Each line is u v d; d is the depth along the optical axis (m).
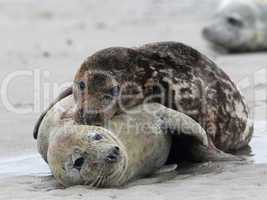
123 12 70.50
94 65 22.86
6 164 24.33
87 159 20.09
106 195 19.45
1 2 73.81
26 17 69.12
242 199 18.86
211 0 71.00
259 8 55.06
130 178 21.45
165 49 24.20
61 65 46.16
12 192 20.58
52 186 21.17
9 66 46.03
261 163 23.25
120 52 23.27
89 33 60.81
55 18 69.06
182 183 20.89
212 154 23.31
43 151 23.17
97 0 74.88
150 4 72.12
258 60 48.38
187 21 66.12
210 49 54.78
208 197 19.17
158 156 22.33
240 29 54.19
